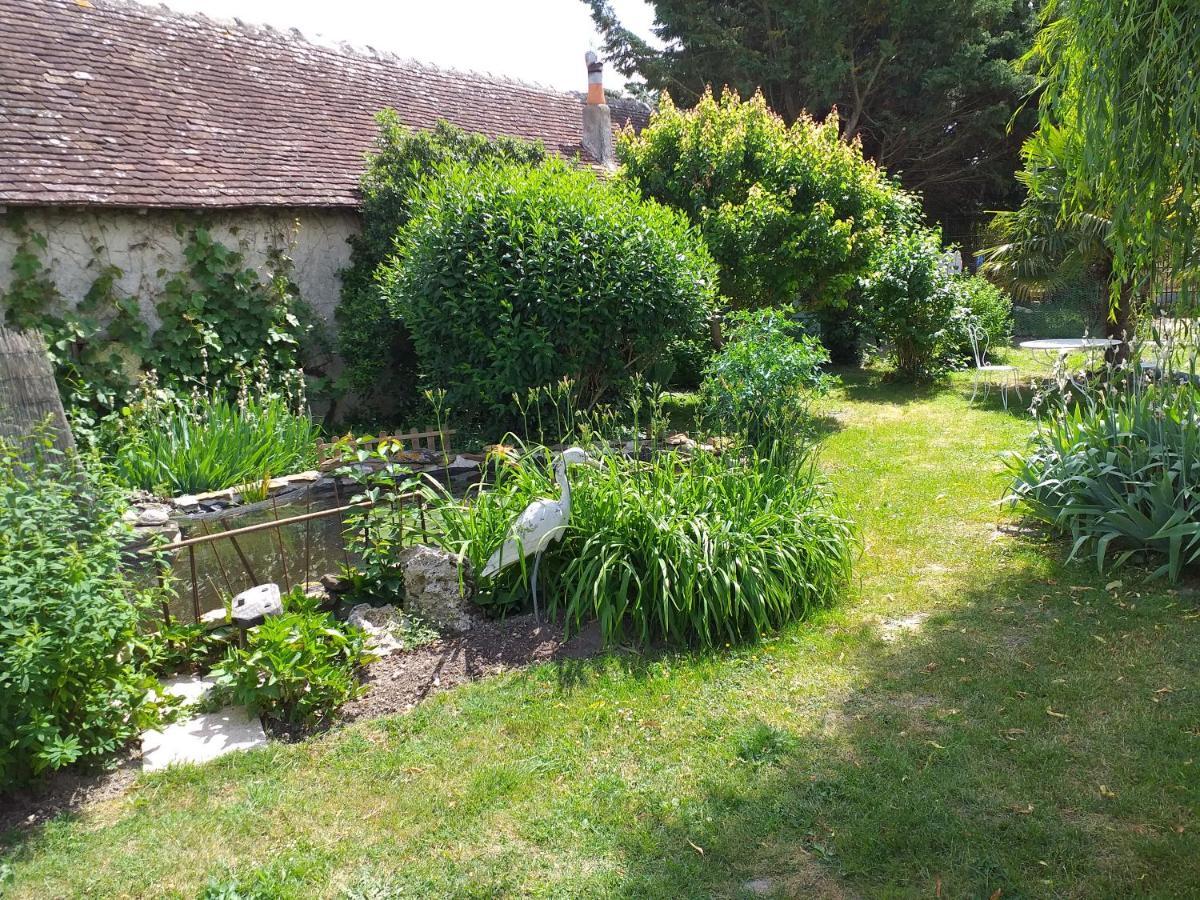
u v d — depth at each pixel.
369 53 14.84
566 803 3.50
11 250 8.96
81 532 3.84
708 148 11.53
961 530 6.73
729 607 4.84
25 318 8.96
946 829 3.21
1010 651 4.65
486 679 4.52
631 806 3.47
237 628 4.61
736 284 11.21
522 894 3.00
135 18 11.89
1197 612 4.95
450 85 15.72
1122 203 4.76
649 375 10.02
